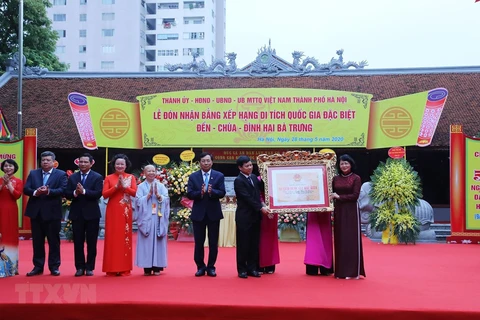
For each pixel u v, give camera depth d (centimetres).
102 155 2150
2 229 758
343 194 769
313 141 1816
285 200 769
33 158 1443
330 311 546
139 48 6531
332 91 1808
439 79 2184
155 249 775
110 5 6475
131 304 564
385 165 1411
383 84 2162
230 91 1833
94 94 2216
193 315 558
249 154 2105
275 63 2288
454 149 1414
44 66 2688
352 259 753
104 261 766
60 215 779
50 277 754
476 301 585
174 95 1836
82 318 564
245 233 757
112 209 773
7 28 2652
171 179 1392
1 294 612
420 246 1305
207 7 6944
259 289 658
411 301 584
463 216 1398
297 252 1160
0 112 1533
